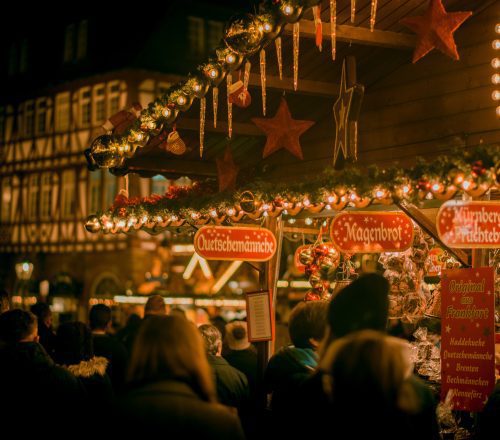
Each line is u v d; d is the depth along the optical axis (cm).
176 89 607
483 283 486
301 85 624
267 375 408
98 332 702
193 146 760
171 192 727
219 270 1608
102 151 702
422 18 501
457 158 425
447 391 495
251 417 584
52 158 2805
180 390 283
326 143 682
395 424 284
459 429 495
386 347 288
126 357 693
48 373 443
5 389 434
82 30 2762
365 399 283
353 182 478
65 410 441
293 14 472
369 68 627
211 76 554
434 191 438
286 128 607
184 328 293
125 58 2569
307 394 315
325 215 611
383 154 625
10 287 2941
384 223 530
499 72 545
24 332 448
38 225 2850
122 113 717
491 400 381
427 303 618
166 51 2606
